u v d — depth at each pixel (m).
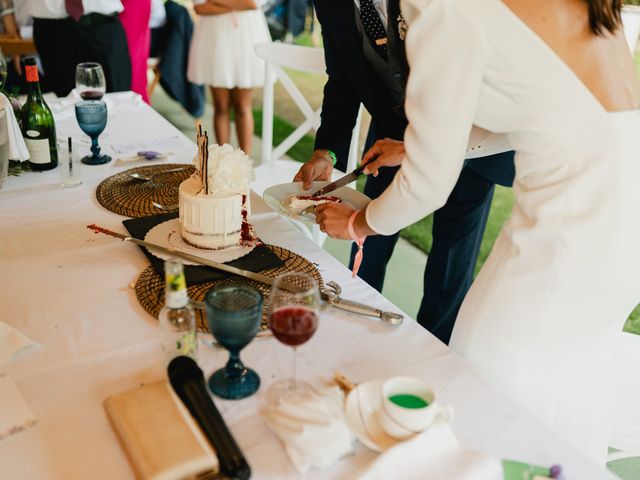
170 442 0.88
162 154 2.00
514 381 1.29
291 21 4.79
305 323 0.96
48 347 1.13
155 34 4.32
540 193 1.20
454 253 2.16
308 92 5.86
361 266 2.33
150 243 1.44
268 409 0.99
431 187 1.15
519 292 1.25
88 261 1.41
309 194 1.72
